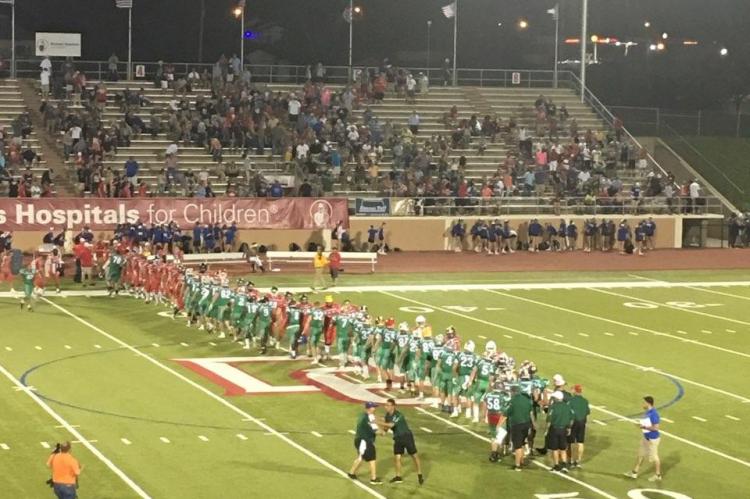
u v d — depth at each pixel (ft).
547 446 78.84
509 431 79.77
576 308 140.36
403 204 187.83
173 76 208.74
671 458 81.25
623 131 215.31
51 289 146.92
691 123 230.48
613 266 178.60
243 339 117.70
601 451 82.69
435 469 77.66
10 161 177.58
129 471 75.20
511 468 78.38
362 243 185.68
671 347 118.42
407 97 215.92
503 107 219.41
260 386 99.04
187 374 102.78
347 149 195.72
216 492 71.56
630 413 92.79
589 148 209.87
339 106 205.57
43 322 125.08
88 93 196.44
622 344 119.24
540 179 200.23
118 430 84.64
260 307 113.09
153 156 187.93
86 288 147.95
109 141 185.06
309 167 189.26
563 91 228.02
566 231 192.95
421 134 208.03
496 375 85.51
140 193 174.60
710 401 96.99
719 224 209.26
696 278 168.96
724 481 76.38
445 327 125.70
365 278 160.66
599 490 74.08
